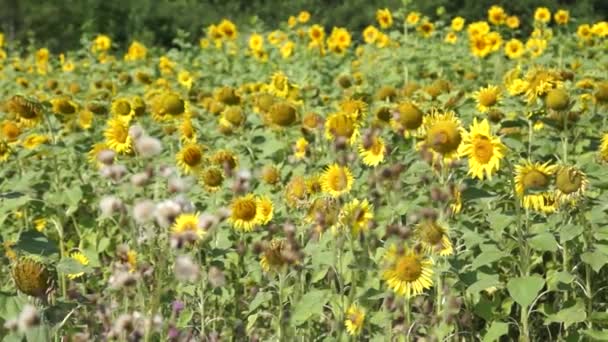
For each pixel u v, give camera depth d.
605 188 6.49
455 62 17.95
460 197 6.46
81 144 10.41
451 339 6.23
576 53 19.05
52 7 38.09
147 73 18.38
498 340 6.49
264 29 29.38
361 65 18.81
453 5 33.69
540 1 33.66
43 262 5.59
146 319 4.37
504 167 6.89
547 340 7.00
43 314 4.91
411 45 20.77
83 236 8.01
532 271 7.38
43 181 8.90
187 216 5.87
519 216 5.93
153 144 5.08
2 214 7.73
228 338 6.55
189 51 25.42
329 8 37.25
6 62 26.44
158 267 4.98
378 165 7.62
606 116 9.27
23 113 9.30
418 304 5.83
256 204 7.16
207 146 9.56
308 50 21.56
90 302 5.21
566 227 5.81
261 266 6.30
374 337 5.93
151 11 37.53
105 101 13.49
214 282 5.19
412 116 7.52
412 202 6.41
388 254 5.79
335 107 12.06
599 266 5.82
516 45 18.62
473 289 5.77
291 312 6.11
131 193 6.87
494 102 9.17
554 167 6.21
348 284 6.44
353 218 5.93
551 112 8.11
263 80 17.50
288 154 9.98
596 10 34.75
